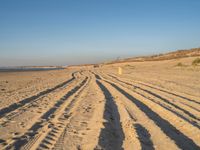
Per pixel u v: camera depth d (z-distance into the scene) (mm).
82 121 9828
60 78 37969
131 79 31641
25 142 7297
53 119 10203
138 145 7035
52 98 15977
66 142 7332
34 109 12344
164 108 11992
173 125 9477
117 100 15086
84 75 46250
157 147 7055
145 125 9297
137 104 13727
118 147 7000
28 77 42594
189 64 63031
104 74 48312
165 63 85750
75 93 18469
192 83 23766
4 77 43625
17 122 9734
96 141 7340
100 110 11781
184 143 7527
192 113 11328
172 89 19734
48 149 6750
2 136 7871
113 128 8945
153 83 25078
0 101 14977
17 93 19016
